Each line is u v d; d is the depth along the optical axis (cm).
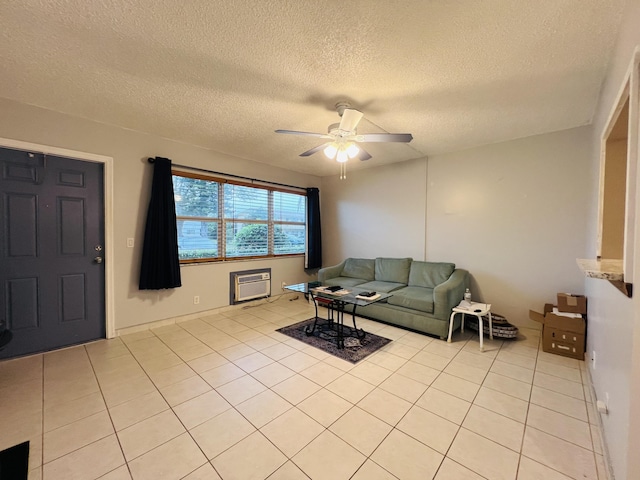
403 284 394
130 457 144
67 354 260
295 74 200
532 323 322
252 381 216
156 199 318
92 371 229
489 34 158
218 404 188
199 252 375
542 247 314
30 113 249
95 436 158
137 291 318
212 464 140
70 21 150
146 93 229
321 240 537
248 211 433
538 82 207
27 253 255
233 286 411
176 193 352
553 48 170
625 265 106
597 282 203
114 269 300
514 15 144
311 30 157
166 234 324
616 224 167
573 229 296
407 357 258
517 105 245
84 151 278
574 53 174
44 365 238
